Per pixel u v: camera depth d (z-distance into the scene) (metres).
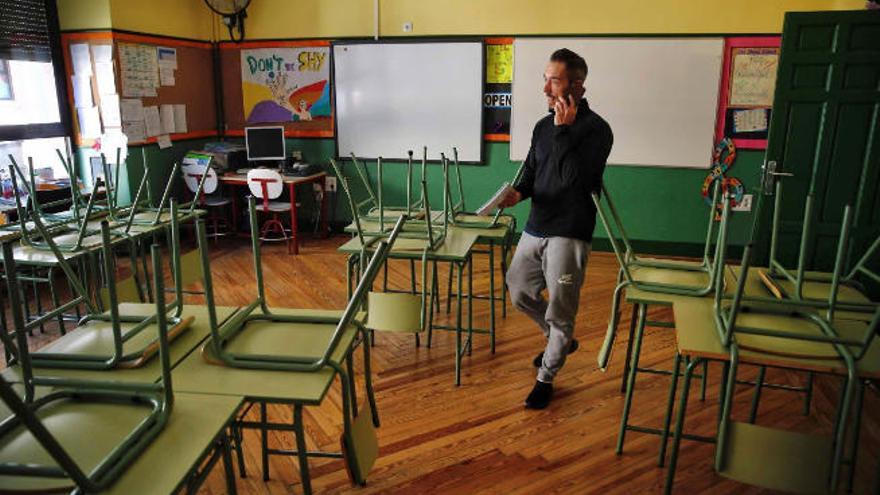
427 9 5.40
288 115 5.94
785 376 3.02
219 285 4.44
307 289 4.38
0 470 1.04
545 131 2.56
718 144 5.11
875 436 2.46
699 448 2.38
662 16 5.00
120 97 4.88
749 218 5.15
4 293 4.19
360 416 1.65
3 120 4.50
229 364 1.45
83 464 1.08
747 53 4.91
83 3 4.77
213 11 5.59
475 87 5.42
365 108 5.71
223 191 5.85
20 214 2.88
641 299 2.07
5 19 4.43
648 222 5.38
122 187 5.01
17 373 1.41
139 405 1.28
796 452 1.53
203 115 5.95
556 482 2.17
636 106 5.17
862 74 3.46
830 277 2.25
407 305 2.55
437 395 2.79
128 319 1.68
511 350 3.30
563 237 2.47
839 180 3.61
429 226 2.71
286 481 2.15
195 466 1.10
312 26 5.68
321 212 5.98
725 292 2.08
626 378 2.89
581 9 5.11
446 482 2.16
